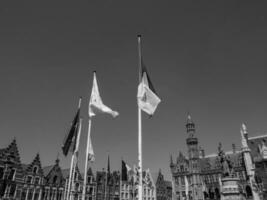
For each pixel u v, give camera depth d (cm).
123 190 8925
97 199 7962
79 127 3142
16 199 5778
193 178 9256
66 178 7144
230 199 4666
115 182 8875
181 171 9794
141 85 2305
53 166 6975
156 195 10419
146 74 2373
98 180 8431
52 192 6650
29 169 6281
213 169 9131
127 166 5250
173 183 9831
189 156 9712
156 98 2325
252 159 7988
